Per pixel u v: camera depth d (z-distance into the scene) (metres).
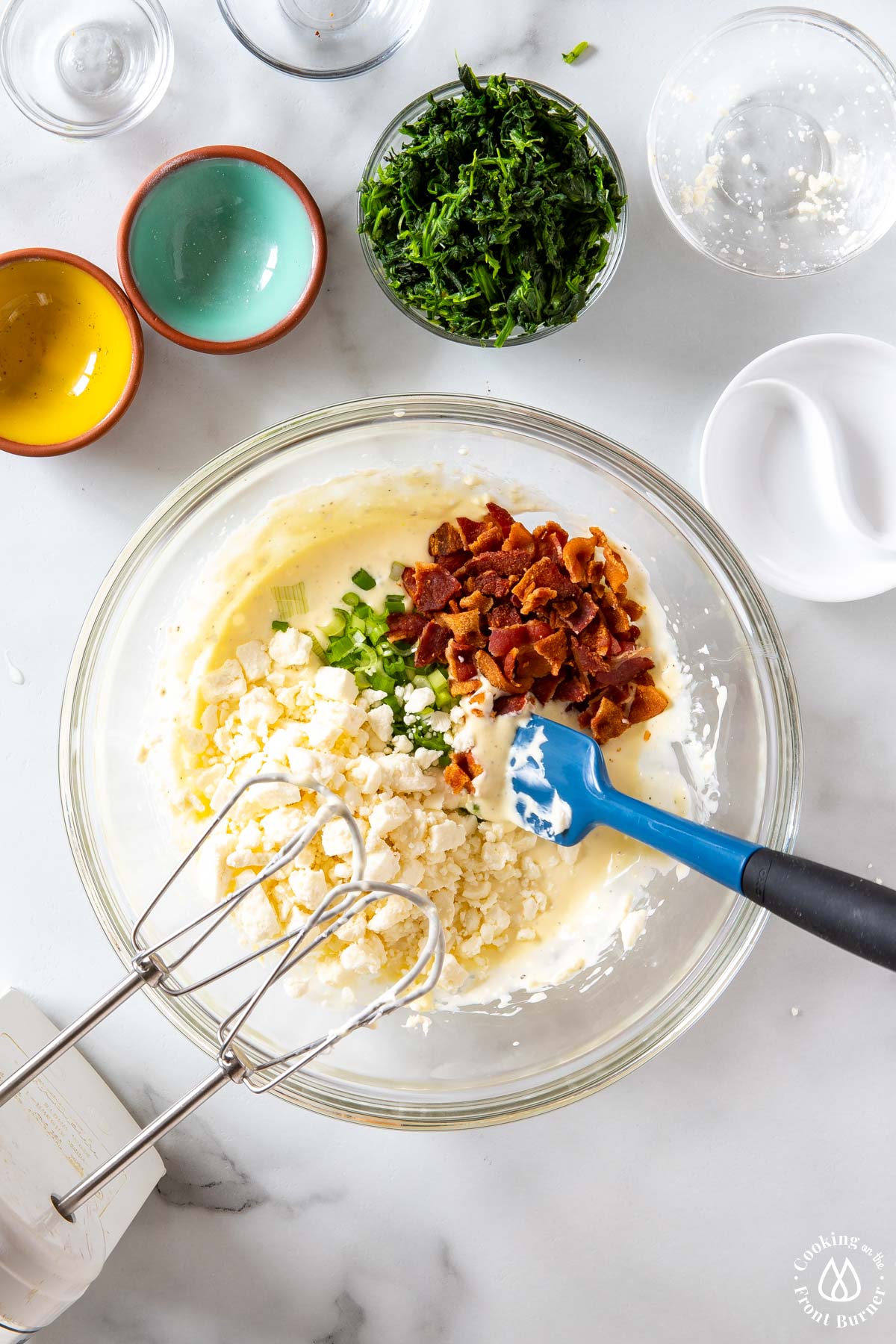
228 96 0.69
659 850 0.65
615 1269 0.71
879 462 0.69
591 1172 0.71
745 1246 0.71
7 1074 0.63
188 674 0.67
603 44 0.70
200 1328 0.71
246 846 0.64
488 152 0.67
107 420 0.68
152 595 0.68
